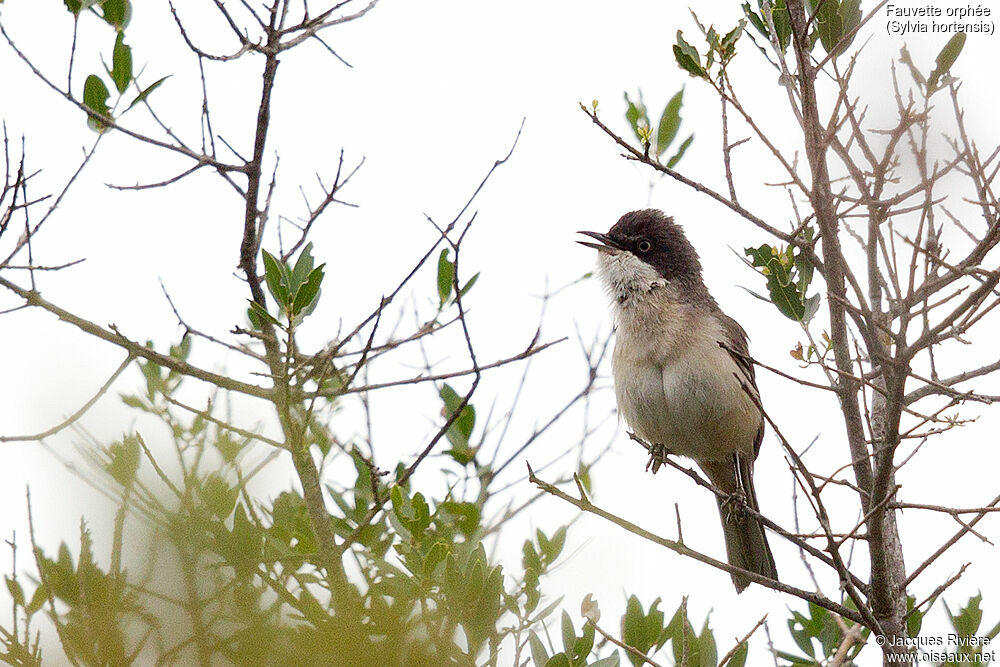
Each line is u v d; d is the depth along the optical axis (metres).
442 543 9.45
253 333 9.84
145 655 7.48
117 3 10.46
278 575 9.14
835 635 10.52
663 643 9.72
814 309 10.64
